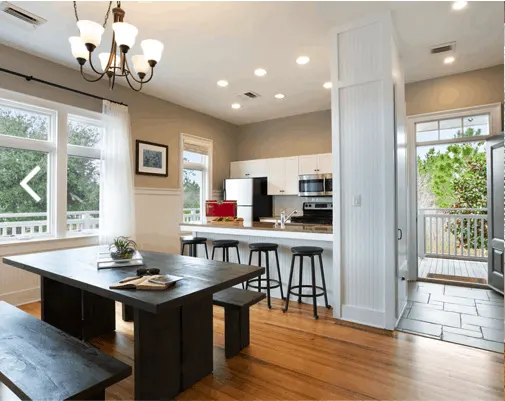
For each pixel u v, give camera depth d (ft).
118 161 13.92
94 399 4.60
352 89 9.55
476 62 12.36
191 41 10.72
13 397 6.14
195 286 5.74
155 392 5.91
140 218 15.30
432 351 7.70
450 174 20.89
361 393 6.09
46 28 9.87
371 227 9.29
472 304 11.08
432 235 19.92
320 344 8.14
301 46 11.09
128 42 6.54
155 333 5.94
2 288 10.84
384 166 9.03
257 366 7.15
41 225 12.03
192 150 18.56
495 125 12.67
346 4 8.65
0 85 10.69
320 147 18.89
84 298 8.60
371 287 9.32
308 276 11.54
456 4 8.64
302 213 19.58
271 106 18.07
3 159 11.11
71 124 13.11
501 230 12.20
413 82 14.35
